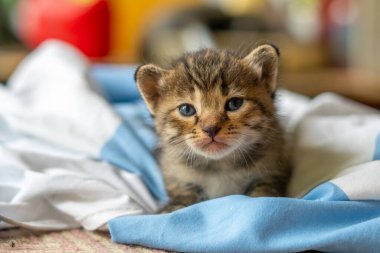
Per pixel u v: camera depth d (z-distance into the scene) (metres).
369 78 0.64
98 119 0.33
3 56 0.63
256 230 0.23
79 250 0.24
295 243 0.23
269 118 0.29
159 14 0.66
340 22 0.69
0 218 0.25
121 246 0.25
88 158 0.31
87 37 0.62
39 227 0.26
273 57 0.29
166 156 0.30
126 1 0.74
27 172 0.28
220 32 0.62
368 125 0.32
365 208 0.25
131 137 0.33
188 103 0.28
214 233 0.24
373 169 0.26
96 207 0.27
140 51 0.64
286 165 0.31
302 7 0.70
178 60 0.31
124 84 0.45
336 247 0.23
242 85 0.28
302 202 0.24
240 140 0.28
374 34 0.66
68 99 0.35
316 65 0.69
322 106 0.37
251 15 0.66
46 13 0.62
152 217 0.25
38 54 0.43
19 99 0.37
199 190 0.30
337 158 0.29
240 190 0.30
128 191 0.28
